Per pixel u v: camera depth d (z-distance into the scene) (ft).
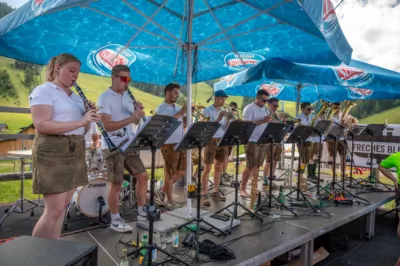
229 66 17.33
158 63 16.93
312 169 20.68
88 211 11.09
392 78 16.33
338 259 12.14
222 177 19.72
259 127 13.35
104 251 8.30
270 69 13.20
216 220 10.51
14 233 10.18
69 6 6.89
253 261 8.08
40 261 4.23
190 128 7.72
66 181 6.75
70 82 7.09
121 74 9.27
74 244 4.84
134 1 10.80
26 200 12.70
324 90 23.68
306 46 13.93
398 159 13.30
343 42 9.80
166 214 11.12
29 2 8.12
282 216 11.91
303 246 10.30
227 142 10.09
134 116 8.92
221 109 15.06
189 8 10.73
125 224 9.88
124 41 13.91
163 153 12.82
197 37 14.26
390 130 20.62
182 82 18.34
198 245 7.98
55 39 12.35
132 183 13.24
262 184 18.12
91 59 14.19
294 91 24.17
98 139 15.38
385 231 15.48
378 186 18.47
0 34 8.90
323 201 14.34
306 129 13.30
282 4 8.59
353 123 20.49
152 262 7.32
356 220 16.47
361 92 22.59
